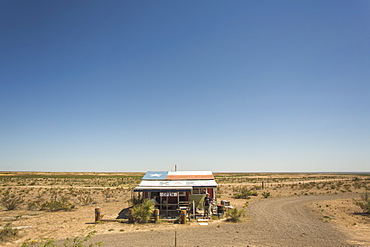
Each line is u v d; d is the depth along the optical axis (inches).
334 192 1708.9
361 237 587.5
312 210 994.1
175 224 749.9
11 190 1983.3
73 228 705.6
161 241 561.9
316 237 591.2
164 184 928.3
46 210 1058.7
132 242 554.3
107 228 700.7
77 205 1211.9
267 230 666.2
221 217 852.0
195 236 606.2
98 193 1775.3
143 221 788.6
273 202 1249.4
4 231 611.2
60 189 2069.4
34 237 606.9
